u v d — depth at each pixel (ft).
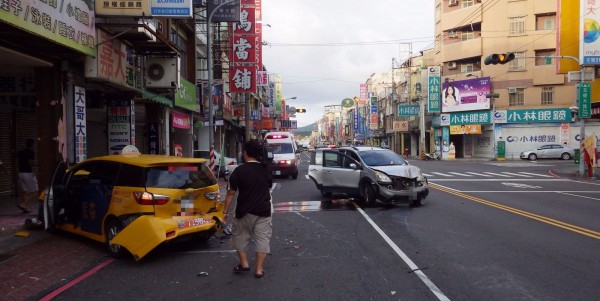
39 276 20.89
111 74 39.04
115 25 36.55
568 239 27.09
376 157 45.03
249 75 87.51
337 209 41.27
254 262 23.21
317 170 51.01
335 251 25.27
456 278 19.83
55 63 35.99
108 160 25.94
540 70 140.97
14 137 42.88
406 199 40.63
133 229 23.03
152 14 37.58
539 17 143.02
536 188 57.52
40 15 27.61
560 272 20.43
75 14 32.12
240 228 20.83
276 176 79.71
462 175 79.97
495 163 121.49
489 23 147.54
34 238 27.61
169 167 24.71
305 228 32.40
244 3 87.35
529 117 141.59
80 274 21.47
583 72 77.77
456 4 157.58
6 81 37.88
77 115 38.34
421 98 166.30
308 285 19.22
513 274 20.24
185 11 37.04
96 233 25.71
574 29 92.89
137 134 66.49
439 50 164.86
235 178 20.27
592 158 75.41
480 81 146.82
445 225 32.24
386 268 21.62
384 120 261.24
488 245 25.85
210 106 62.18
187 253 25.21
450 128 156.15
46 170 36.01
